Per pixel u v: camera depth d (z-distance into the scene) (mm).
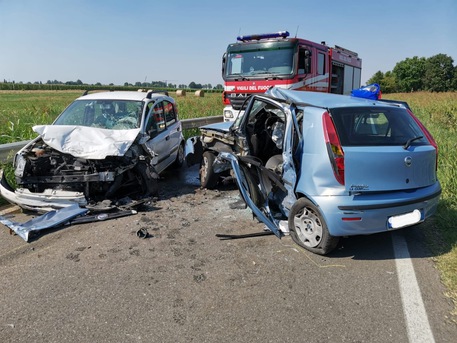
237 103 11188
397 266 3904
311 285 3549
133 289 3465
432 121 15445
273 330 2896
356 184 3752
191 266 3908
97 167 5418
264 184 4984
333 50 12922
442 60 95250
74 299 3301
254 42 10891
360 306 3205
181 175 8016
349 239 4602
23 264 3943
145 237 4609
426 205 4039
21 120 10023
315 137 4051
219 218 5305
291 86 10289
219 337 2816
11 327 2924
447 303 3236
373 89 4992
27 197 5312
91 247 4352
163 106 7789
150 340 2779
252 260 4043
